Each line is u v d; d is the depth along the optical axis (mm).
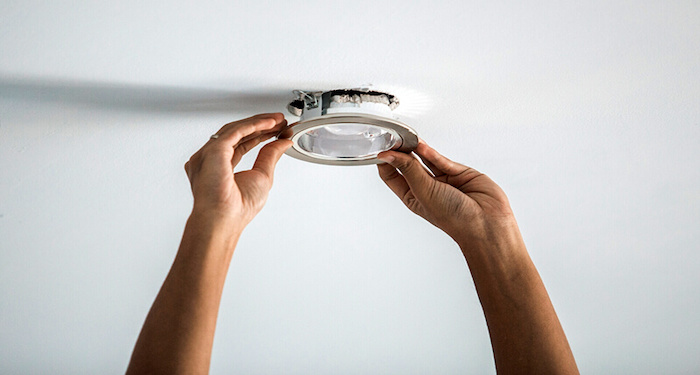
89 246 1490
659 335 1918
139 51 1024
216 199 954
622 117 1189
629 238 1525
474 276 1060
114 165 1271
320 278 1690
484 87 1104
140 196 1358
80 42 1011
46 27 988
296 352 2021
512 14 979
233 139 987
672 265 1613
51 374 1959
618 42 1033
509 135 1228
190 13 970
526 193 1393
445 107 1146
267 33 997
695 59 1067
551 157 1291
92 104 1122
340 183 1384
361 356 2066
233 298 1745
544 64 1064
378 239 1564
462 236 1073
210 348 876
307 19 978
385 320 1879
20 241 1455
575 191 1387
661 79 1104
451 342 1996
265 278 1681
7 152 1228
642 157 1292
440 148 1256
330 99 1072
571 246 1555
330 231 1532
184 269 910
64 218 1404
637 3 974
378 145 1104
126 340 1815
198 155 992
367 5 959
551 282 1687
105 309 1692
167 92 1096
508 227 1059
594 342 1970
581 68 1075
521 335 995
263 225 1504
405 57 1038
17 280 1568
